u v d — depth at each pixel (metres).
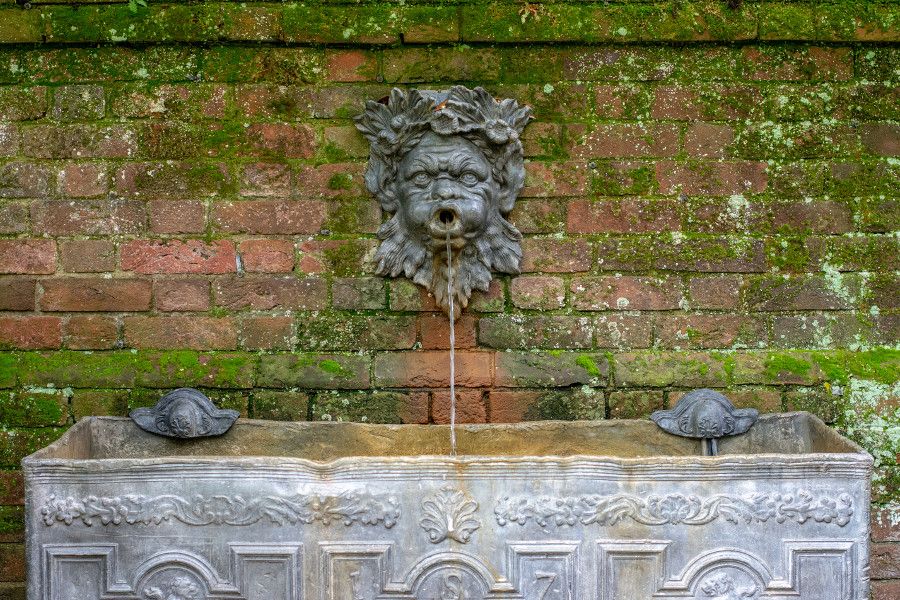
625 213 2.21
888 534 2.19
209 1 2.18
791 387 2.21
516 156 2.18
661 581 1.80
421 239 2.16
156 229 2.20
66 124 2.19
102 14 2.17
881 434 2.20
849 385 2.20
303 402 2.20
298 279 2.21
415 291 2.21
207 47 2.19
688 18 2.19
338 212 2.20
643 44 2.20
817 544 1.80
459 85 2.15
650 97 2.21
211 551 1.80
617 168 2.21
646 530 1.80
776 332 2.22
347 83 2.20
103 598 1.80
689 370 2.21
